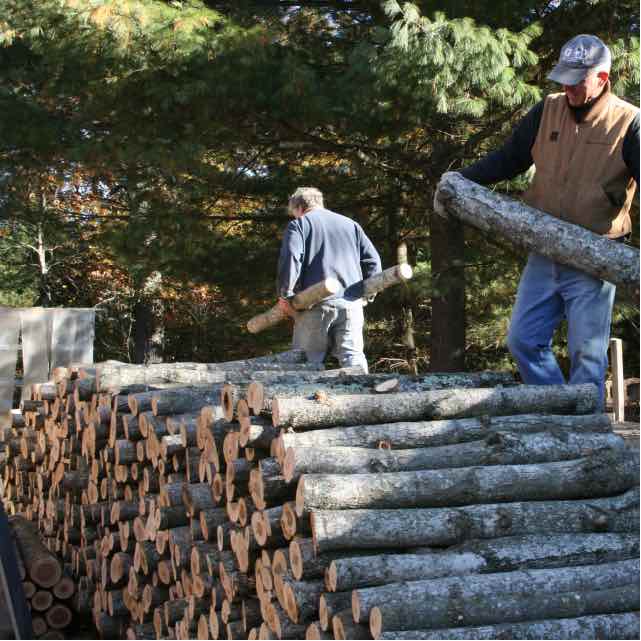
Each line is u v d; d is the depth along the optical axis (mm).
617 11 8883
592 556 2445
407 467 2684
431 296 10086
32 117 9117
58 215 11961
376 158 10023
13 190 10516
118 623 4008
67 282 19656
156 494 3715
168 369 4309
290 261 5512
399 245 11125
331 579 2305
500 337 13773
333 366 12258
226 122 8969
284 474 2623
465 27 7492
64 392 4676
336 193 10703
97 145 8828
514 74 7945
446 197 3855
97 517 4250
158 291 15656
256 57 8109
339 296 5578
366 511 2434
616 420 8453
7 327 8523
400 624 2145
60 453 4758
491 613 2197
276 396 2891
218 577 3076
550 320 3781
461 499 2580
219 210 11148
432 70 7480
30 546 4691
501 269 10852
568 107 3623
